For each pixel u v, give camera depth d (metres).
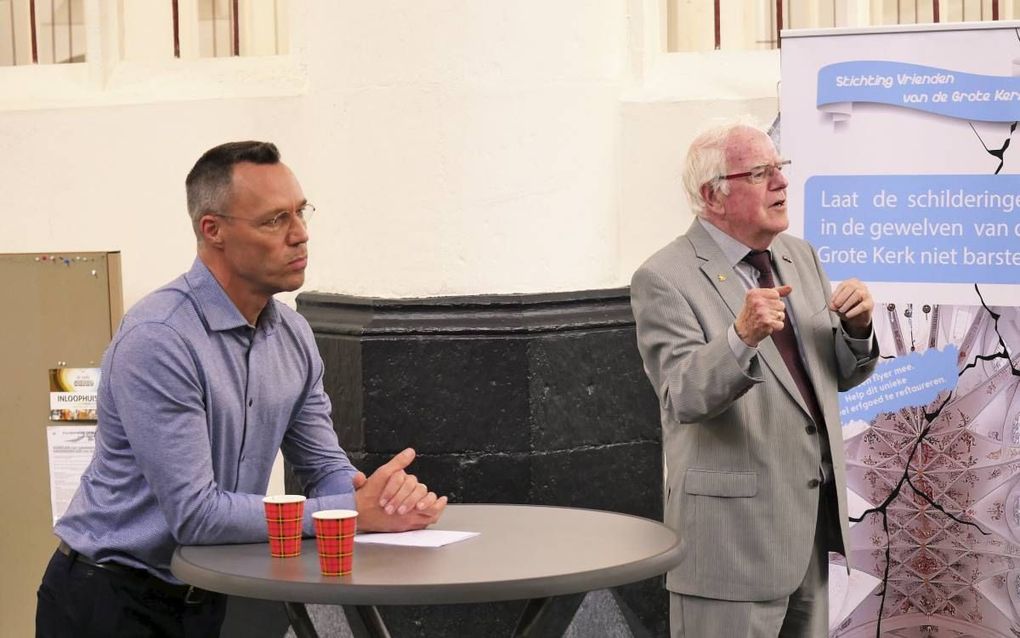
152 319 2.67
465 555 2.45
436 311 4.46
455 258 4.50
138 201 5.04
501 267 4.50
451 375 4.42
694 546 3.20
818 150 4.23
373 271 4.58
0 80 5.34
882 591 4.31
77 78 5.27
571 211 4.58
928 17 4.98
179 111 4.98
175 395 2.62
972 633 4.23
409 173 4.50
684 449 3.26
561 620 4.45
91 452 4.76
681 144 4.71
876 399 4.25
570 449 4.50
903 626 4.31
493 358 4.41
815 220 4.25
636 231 4.78
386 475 2.69
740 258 3.33
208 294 2.75
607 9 4.70
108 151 5.06
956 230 4.13
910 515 4.26
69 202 5.11
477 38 4.45
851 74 4.18
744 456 3.18
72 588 2.81
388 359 4.45
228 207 2.71
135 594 2.80
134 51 5.34
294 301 4.91
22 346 4.79
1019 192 4.07
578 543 2.56
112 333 4.73
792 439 3.20
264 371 2.85
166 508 2.61
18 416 4.81
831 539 3.34
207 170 2.75
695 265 3.31
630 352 4.64
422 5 4.45
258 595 2.23
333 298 4.65
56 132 5.11
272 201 2.72
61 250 5.13
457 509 2.99
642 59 4.82
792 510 3.18
